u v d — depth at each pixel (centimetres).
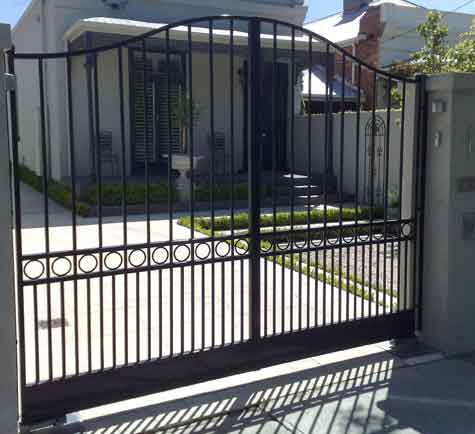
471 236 488
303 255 891
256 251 430
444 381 436
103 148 1429
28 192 1587
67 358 468
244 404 396
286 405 397
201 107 1433
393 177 1221
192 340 412
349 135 1388
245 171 1542
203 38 1324
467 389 423
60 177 1480
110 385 385
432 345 498
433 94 479
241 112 1555
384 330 496
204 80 1516
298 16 1673
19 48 1903
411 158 493
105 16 1477
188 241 404
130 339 514
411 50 1830
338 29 2098
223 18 401
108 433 356
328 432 364
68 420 368
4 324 330
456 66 1122
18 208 350
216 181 1386
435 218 487
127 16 1496
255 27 414
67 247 895
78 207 1220
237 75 1541
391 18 1783
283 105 1520
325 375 443
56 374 434
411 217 496
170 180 394
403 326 505
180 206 1294
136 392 394
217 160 1530
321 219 1138
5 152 325
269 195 1329
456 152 472
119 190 1252
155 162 1467
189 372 412
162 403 395
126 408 387
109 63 1427
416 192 493
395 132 1214
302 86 1554
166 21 1538
